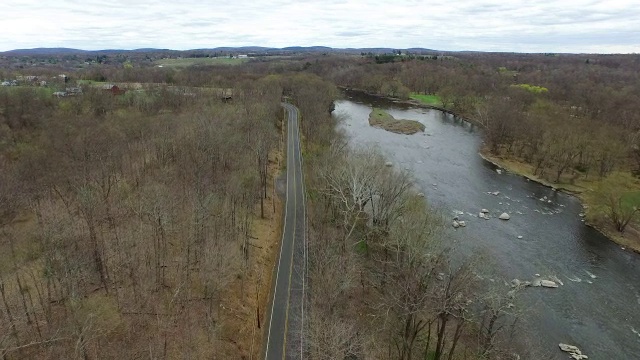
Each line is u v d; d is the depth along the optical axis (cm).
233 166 9938
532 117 15775
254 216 9031
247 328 6153
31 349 5053
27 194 8156
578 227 10369
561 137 13550
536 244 9481
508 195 12175
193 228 7275
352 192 8088
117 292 6000
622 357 6400
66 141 10050
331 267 6531
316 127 13612
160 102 16212
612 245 9638
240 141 10619
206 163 9306
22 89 14762
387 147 15938
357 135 17275
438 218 7981
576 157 14300
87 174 8581
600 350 6525
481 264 7919
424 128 19138
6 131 11912
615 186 10869
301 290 6869
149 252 6906
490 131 16400
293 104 19488
